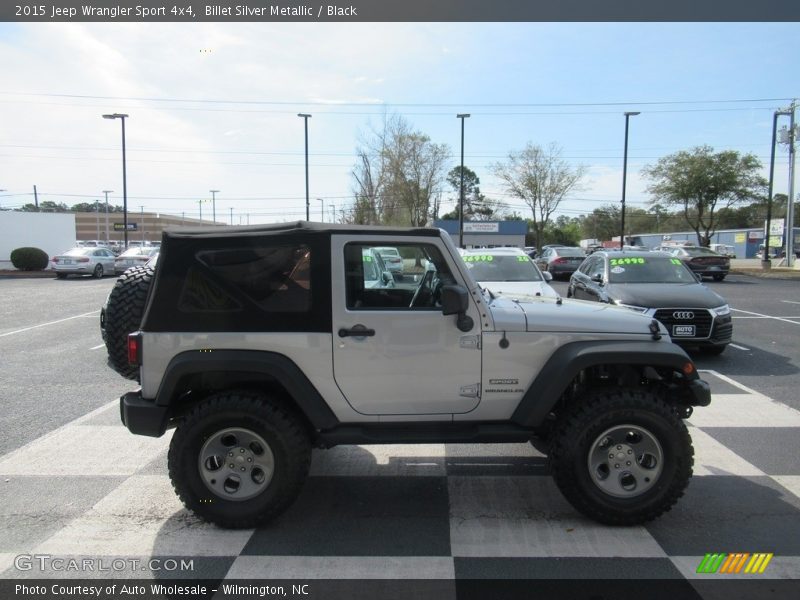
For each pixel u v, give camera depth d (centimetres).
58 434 543
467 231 5884
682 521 370
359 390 365
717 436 525
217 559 330
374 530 364
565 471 359
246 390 371
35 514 386
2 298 1684
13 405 634
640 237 6347
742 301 1628
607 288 934
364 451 505
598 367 400
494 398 370
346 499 410
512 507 396
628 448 362
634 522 360
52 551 340
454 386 367
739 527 362
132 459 482
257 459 363
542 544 344
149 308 360
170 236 360
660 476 357
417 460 484
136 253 2711
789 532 356
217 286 359
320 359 361
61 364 836
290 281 361
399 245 368
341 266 361
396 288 394
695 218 4656
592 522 372
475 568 319
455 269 368
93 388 705
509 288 942
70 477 446
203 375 367
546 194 5172
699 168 3859
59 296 1742
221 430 356
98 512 389
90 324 1212
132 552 339
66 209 11606
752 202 3962
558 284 2383
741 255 5678
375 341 361
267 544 347
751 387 697
